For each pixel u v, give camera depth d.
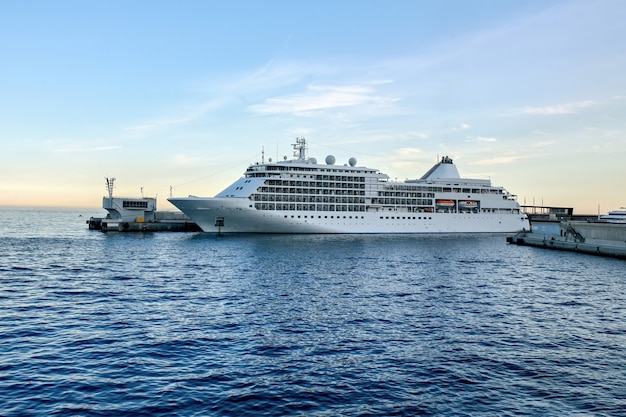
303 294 46.66
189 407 21.69
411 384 24.62
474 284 54.53
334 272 61.56
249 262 70.31
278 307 40.91
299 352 29.20
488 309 41.47
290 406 21.94
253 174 122.12
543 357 28.88
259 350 29.45
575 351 30.09
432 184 140.00
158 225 142.38
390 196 133.12
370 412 21.50
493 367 27.12
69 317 36.62
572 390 24.11
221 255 79.19
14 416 20.55
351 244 100.94
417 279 57.25
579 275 63.88
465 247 103.00
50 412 20.98
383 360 28.05
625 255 84.88
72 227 174.25
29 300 42.53
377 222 130.38
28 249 89.44
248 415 21.03
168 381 24.50
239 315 37.94
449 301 44.53
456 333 33.75
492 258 83.38
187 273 59.44
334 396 23.08
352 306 41.69
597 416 21.38
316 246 95.31
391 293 47.91
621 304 44.59
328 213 123.31
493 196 148.75
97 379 24.59
